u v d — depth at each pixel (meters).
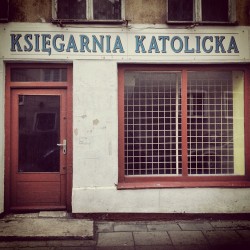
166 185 5.60
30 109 5.76
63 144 5.76
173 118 5.88
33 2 5.50
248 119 5.86
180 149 5.87
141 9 5.60
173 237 4.89
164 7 5.62
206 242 4.72
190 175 5.85
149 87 5.86
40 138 5.79
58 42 5.50
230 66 5.82
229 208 5.64
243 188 5.66
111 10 5.69
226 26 5.66
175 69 5.79
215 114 5.92
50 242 4.70
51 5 5.52
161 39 5.60
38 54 5.47
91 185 5.55
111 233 5.04
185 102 5.83
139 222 5.50
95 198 5.54
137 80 5.84
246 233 5.05
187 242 4.72
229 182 5.73
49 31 5.49
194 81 5.88
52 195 5.79
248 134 5.86
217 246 4.59
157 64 5.73
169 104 5.87
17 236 4.73
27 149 5.77
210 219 5.64
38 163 5.79
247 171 5.85
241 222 5.53
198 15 5.72
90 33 5.53
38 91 5.74
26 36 5.46
